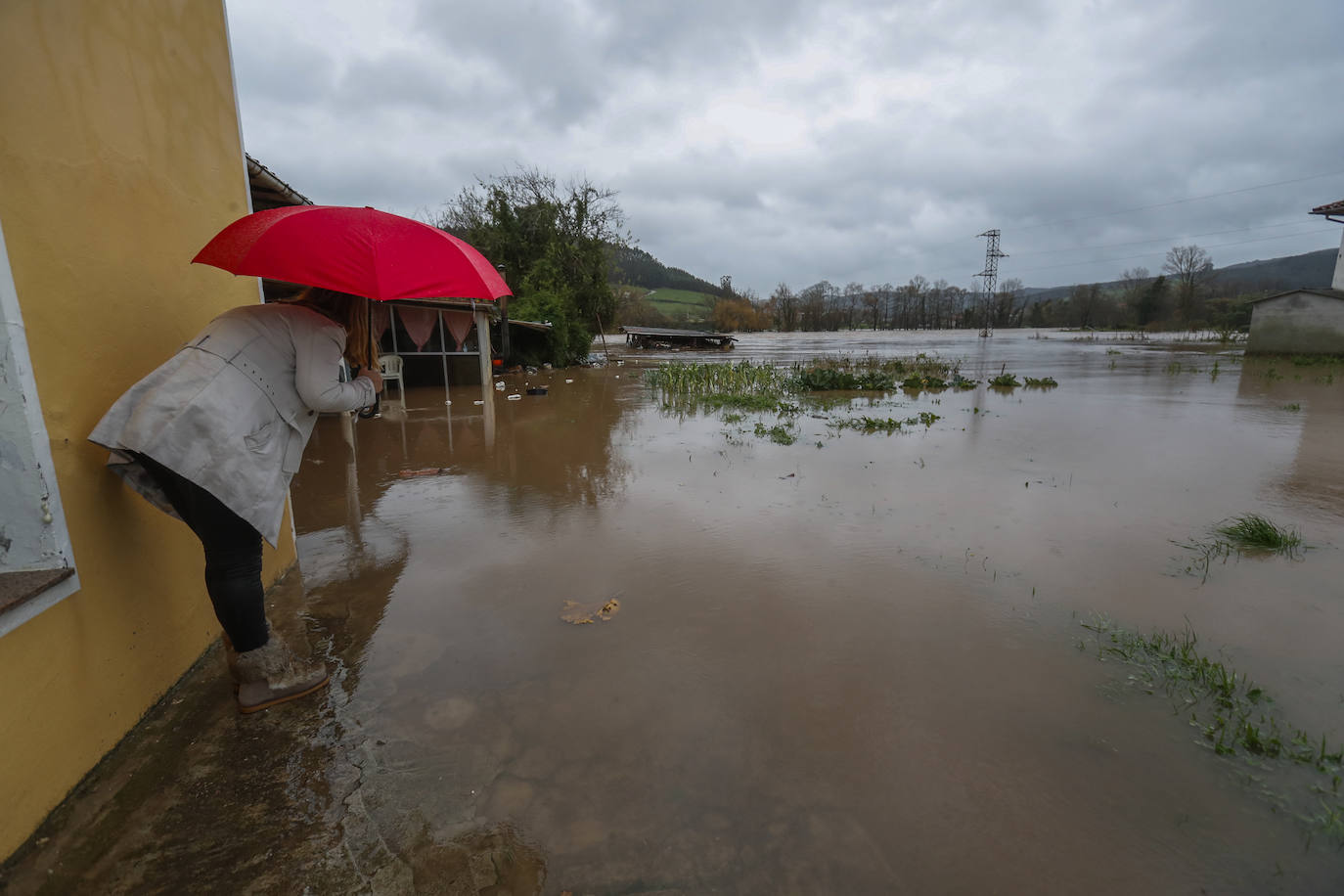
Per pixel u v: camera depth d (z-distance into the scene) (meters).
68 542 2.03
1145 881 1.77
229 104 3.35
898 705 2.59
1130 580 3.75
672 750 2.33
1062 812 2.03
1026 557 4.13
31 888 1.71
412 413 10.64
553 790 2.12
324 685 2.72
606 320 27.22
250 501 2.22
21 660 1.81
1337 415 9.45
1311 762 2.24
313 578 3.88
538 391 13.28
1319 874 1.80
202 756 2.27
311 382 2.38
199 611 2.87
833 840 1.92
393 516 5.07
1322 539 4.35
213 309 3.10
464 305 13.03
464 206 26.72
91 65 2.24
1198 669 2.78
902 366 19.56
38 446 1.92
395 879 1.78
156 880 1.76
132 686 2.37
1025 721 2.48
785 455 7.23
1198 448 7.30
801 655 2.97
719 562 4.09
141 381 2.16
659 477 6.24
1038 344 36.41
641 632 3.21
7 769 1.76
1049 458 6.91
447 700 2.63
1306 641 3.04
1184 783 2.16
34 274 1.94
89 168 2.21
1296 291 20.23
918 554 4.20
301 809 2.03
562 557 4.21
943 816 2.01
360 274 2.26
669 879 1.78
